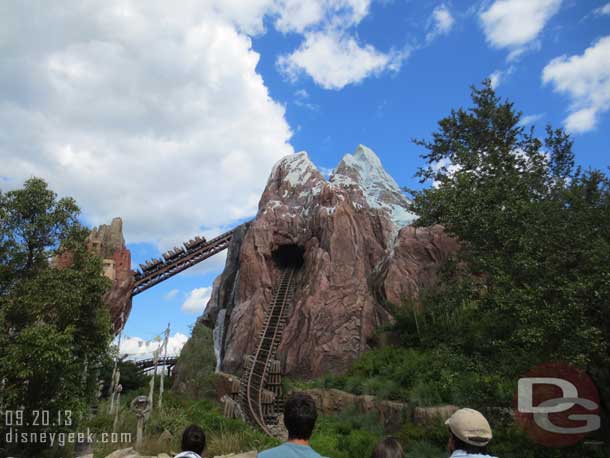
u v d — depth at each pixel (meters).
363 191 48.50
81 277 18.39
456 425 4.29
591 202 15.40
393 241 41.06
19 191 18.11
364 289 35.38
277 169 53.38
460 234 18.12
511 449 14.41
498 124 30.94
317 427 22.00
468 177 19.14
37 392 17.19
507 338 15.08
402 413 20.66
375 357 28.09
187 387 39.31
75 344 18.34
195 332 44.44
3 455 16.95
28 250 18.31
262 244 43.06
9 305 17.08
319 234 39.25
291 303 38.75
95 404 28.14
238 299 42.50
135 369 50.84
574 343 11.73
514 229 15.51
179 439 17.56
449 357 16.27
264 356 35.06
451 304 18.72
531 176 19.20
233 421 18.97
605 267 11.77
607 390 13.29
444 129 32.97
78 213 19.22
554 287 12.62
